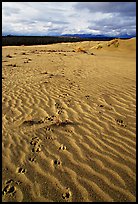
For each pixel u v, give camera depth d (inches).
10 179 114.3
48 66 453.7
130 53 922.1
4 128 166.9
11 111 197.8
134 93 251.0
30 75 352.5
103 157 132.9
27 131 163.0
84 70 405.1
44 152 137.6
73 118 184.9
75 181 113.4
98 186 110.3
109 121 180.2
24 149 140.6
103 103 219.5
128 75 355.3
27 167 123.6
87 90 263.9
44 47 1231.5
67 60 570.3
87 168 123.1
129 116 190.5
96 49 1108.5
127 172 120.3
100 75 354.6
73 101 224.4
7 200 101.6
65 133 160.9
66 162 128.1
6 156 133.1
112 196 104.4
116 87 277.3
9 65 455.2
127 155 135.1
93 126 171.6
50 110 200.5
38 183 112.0
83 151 138.8
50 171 120.6
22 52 824.3
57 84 291.4
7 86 280.1
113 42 1107.9
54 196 104.1
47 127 168.9
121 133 161.6
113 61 568.4
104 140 151.9
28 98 233.0
